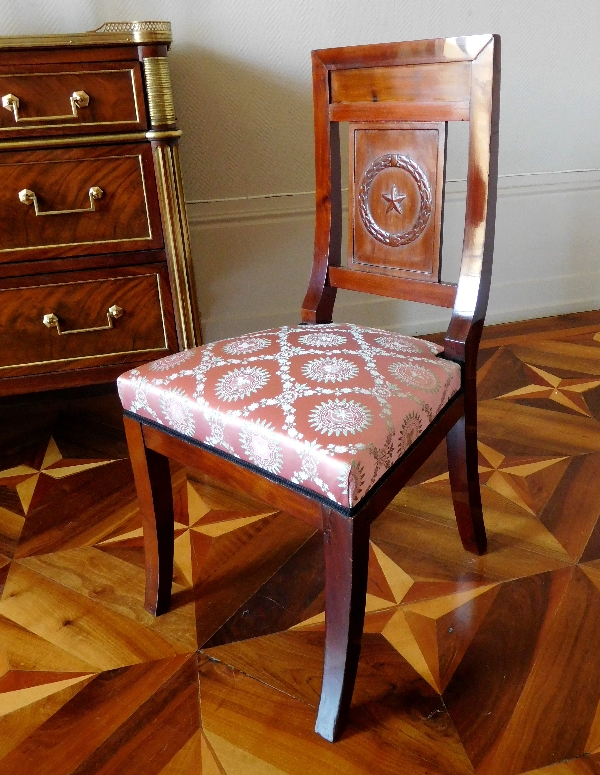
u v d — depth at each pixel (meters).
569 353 2.01
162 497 0.99
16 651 1.02
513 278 2.23
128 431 0.94
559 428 1.60
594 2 1.91
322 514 0.75
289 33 1.70
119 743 0.87
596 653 0.98
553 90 1.99
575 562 1.16
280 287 1.97
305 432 0.74
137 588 1.15
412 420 0.80
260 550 1.23
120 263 1.28
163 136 1.20
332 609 0.79
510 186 2.08
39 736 0.88
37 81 1.14
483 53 0.84
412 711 0.90
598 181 2.16
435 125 0.93
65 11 1.53
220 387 0.84
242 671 0.97
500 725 0.88
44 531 1.31
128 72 1.17
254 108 1.75
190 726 0.89
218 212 1.82
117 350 1.33
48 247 1.23
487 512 1.30
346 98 1.01
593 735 0.86
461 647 1.00
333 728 0.85
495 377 1.87
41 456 1.59
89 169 1.20
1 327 1.27
